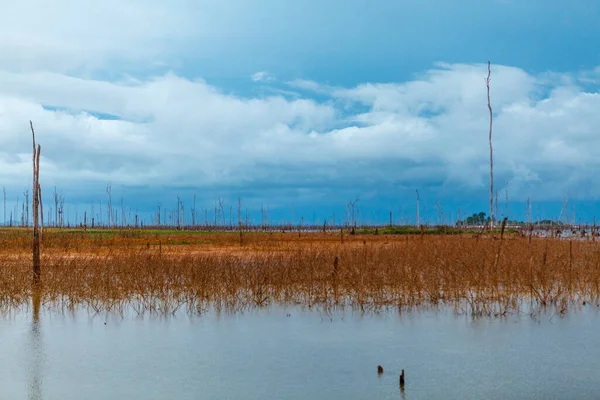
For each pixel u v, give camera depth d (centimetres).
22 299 1991
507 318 1689
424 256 2339
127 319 1731
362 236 6341
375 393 1078
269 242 4531
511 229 6588
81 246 3838
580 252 2512
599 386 1107
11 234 4503
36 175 2164
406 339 1476
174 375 1197
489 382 1134
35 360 1309
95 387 1128
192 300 1898
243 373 1206
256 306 1898
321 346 1416
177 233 6606
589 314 1736
